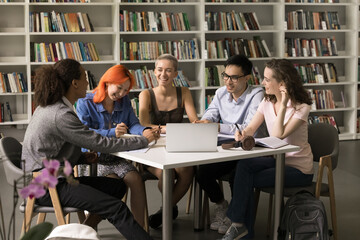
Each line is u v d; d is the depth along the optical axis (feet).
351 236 12.34
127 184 11.02
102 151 9.73
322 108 25.03
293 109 11.39
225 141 11.32
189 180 12.07
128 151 10.02
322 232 10.27
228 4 23.22
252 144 10.21
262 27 24.79
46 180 4.57
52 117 9.36
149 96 13.52
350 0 25.25
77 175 12.01
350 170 19.19
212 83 23.26
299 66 24.53
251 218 11.20
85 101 11.64
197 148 9.99
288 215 10.40
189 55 22.94
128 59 22.25
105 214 9.45
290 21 24.25
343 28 25.66
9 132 22.24
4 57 22.07
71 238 6.64
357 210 14.37
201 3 22.77
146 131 10.76
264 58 23.75
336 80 24.99
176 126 9.86
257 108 12.84
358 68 25.32
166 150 10.04
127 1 22.04
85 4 21.48
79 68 9.82
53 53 21.47
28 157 9.41
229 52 23.39
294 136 11.41
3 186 16.94
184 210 14.39
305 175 11.28
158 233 12.43
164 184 9.33
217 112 13.67
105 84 11.53
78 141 9.48
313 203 10.39
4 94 21.15
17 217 13.70
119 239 12.22
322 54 24.77
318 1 24.54
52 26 21.36
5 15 21.86
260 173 11.05
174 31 22.56
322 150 11.75
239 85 12.94
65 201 9.39
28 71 21.21
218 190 12.62
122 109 12.00
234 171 12.00
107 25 23.04
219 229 12.53
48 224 4.89
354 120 25.48
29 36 21.15
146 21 22.33
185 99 13.76
